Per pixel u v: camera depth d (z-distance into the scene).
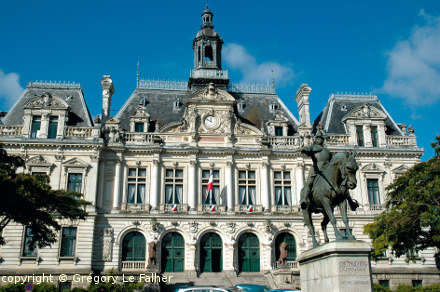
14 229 44.59
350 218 49.91
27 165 46.94
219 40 61.34
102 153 49.22
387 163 52.22
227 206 48.97
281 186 50.94
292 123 55.81
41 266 43.88
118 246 46.28
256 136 51.94
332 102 57.59
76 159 47.69
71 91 53.81
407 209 36.38
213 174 50.66
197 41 60.84
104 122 52.41
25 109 48.91
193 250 46.97
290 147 51.81
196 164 50.28
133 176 49.47
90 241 45.12
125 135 50.59
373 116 54.03
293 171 51.44
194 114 51.38
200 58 59.72
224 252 47.50
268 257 47.56
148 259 45.81
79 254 44.50
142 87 57.34
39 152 47.66
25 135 47.81
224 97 52.53
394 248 38.66
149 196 48.72
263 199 49.81
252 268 48.00
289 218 49.16
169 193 49.47
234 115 52.44
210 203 48.81
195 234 47.50
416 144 53.66
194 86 57.56
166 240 47.88
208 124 51.69
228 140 51.12
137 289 39.97
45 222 33.16
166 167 50.09
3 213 31.97
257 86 59.66
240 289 38.69
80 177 47.62
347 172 15.37
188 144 50.75
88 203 35.28
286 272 42.84
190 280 44.31
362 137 53.47
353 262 14.10
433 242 37.66
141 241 47.41
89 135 48.97
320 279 14.90
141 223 47.53
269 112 57.03
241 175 51.03
